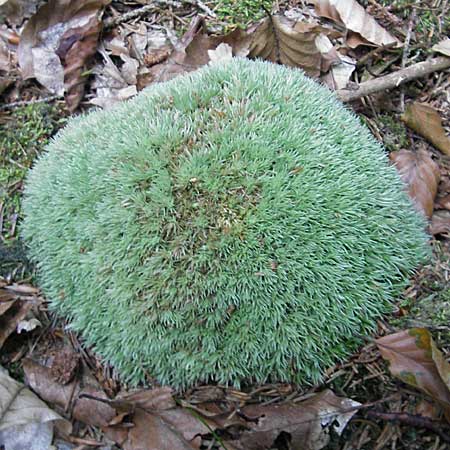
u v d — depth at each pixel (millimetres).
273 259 335
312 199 345
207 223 340
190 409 339
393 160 422
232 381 348
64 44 475
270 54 476
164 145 358
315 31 467
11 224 416
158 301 339
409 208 382
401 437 332
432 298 363
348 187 353
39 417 334
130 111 393
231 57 449
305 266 337
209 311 337
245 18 497
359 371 349
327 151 362
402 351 333
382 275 354
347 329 344
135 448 328
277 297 335
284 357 338
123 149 364
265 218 338
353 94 452
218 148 354
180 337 342
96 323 360
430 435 331
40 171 403
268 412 335
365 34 478
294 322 337
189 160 350
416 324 353
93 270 351
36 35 489
